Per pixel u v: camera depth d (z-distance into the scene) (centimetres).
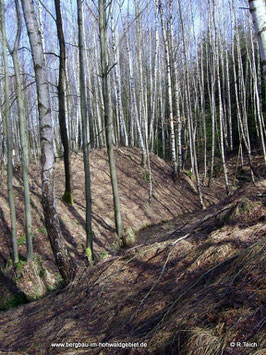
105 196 1381
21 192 1216
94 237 1077
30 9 619
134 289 520
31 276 787
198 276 454
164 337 362
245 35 2428
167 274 514
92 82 2489
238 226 528
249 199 576
